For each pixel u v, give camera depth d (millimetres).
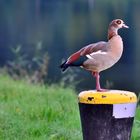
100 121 7289
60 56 33156
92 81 23000
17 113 10320
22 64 18391
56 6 79625
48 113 10203
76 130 9328
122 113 7281
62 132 9164
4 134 9047
